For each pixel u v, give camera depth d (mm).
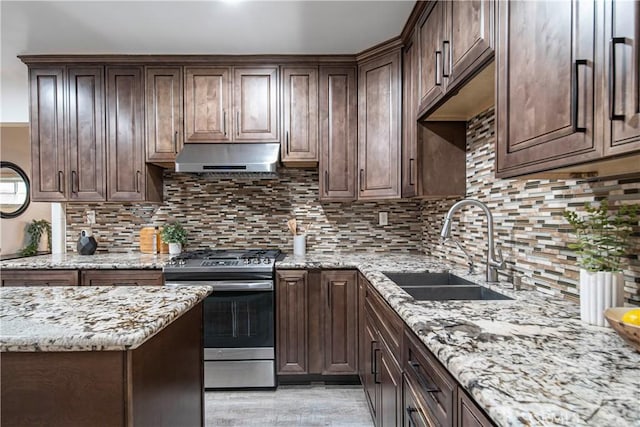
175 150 2836
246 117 2834
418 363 1155
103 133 2854
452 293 1721
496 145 1209
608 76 737
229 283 2520
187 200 3201
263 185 3207
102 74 2844
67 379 990
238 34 2473
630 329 792
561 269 1376
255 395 2525
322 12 2199
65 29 2398
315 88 2830
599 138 766
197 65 2830
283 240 3209
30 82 2848
